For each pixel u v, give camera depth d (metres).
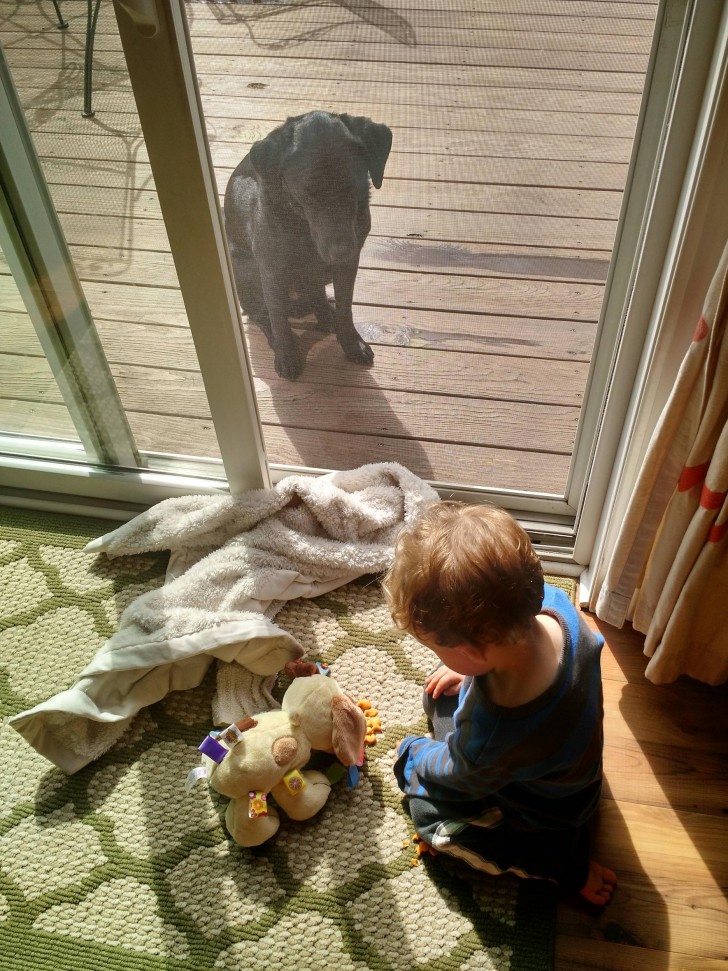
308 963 1.16
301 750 1.29
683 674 1.48
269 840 1.28
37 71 1.15
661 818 1.29
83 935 1.20
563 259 1.33
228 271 1.35
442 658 0.96
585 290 1.37
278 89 1.19
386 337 1.53
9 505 1.84
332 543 1.63
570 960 1.15
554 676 0.93
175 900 1.23
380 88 1.17
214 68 1.15
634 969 1.14
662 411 1.23
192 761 1.39
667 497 1.26
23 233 1.38
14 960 1.18
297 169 1.28
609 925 1.18
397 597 0.95
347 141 1.24
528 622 0.91
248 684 1.46
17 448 1.81
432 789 1.21
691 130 1.04
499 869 1.17
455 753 1.04
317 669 1.42
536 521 1.70
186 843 1.28
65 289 1.46
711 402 1.08
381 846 1.27
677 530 1.25
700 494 1.19
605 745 1.38
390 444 1.72
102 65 1.12
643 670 1.49
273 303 1.50
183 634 1.46
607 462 1.45
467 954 1.16
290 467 1.81
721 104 0.95
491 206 1.29
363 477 1.70
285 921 1.20
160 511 1.69
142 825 1.31
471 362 1.54
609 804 1.31
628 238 1.26
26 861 1.28
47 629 1.59
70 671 1.52
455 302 1.45
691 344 1.10
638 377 1.30
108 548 1.67
